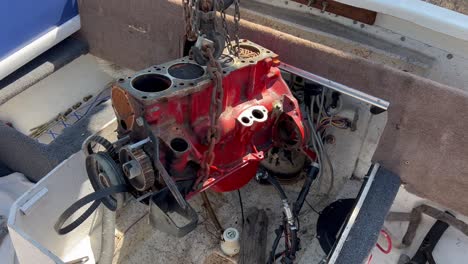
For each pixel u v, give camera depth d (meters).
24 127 2.29
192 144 1.35
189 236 1.82
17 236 1.36
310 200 1.89
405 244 1.80
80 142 1.73
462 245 1.76
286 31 1.98
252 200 1.92
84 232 1.79
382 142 1.62
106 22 2.11
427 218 1.81
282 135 1.64
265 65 1.48
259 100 1.51
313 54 1.63
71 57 2.22
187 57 1.42
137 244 1.80
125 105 1.31
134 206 1.91
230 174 1.49
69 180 1.58
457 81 1.75
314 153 1.71
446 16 1.62
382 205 1.53
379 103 1.51
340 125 1.70
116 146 1.33
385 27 1.80
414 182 1.64
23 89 2.05
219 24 1.75
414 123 1.51
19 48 1.99
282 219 1.76
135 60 2.16
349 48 1.86
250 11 2.01
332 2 1.83
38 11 2.01
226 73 1.36
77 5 2.16
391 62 1.79
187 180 1.36
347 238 1.43
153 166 1.24
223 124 1.41
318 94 1.66
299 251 1.72
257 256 1.69
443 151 1.50
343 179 1.88
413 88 1.46
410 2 1.67
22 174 2.06
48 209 1.54
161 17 1.89
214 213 1.86
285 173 1.92
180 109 1.33
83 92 2.47
